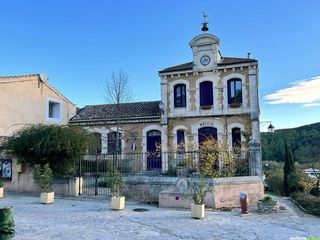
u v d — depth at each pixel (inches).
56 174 652.1
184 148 890.1
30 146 647.1
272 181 1005.2
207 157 597.3
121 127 1002.7
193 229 364.2
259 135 876.0
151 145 979.3
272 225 400.2
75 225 375.9
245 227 380.8
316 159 1268.5
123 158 799.7
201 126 938.1
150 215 446.9
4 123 828.6
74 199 583.5
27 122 897.5
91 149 682.2
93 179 676.1
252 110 892.6
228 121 915.4
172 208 511.2
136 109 1053.8
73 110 1094.4
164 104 968.3
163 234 339.3
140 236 330.0
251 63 898.7
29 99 912.9
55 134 637.9
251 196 564.4
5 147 689.6
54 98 1009.5
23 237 319.0
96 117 1042.7
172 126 964.0
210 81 944.9
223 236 335.3
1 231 264.7
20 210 471.5
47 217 421.4
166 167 764.0
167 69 987.9
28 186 670.5
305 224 414.3
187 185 531.5
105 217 426.9
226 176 577.3
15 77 870.4
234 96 926.4
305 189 780.0
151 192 579.8
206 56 947.3
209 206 522.0
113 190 506.9
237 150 705.0
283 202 656.4
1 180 641.0
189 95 957.2
